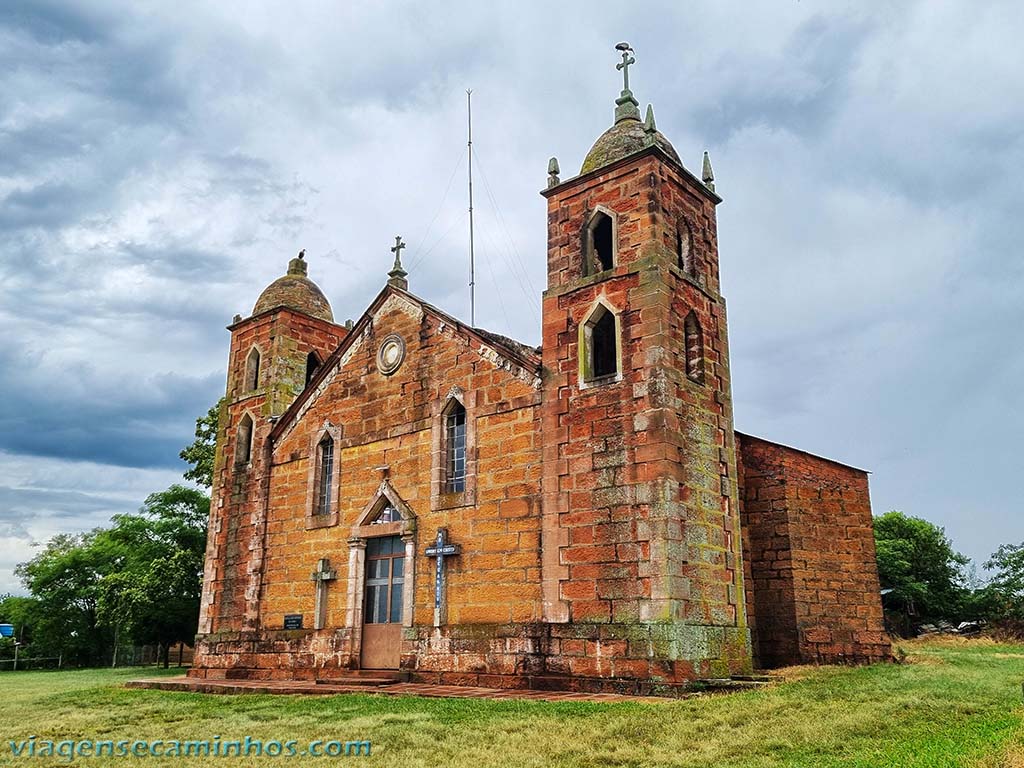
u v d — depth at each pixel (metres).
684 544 18.95
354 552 24.94
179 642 51.75
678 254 22.09
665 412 19.36
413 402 24.78
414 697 18.42
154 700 20.58
